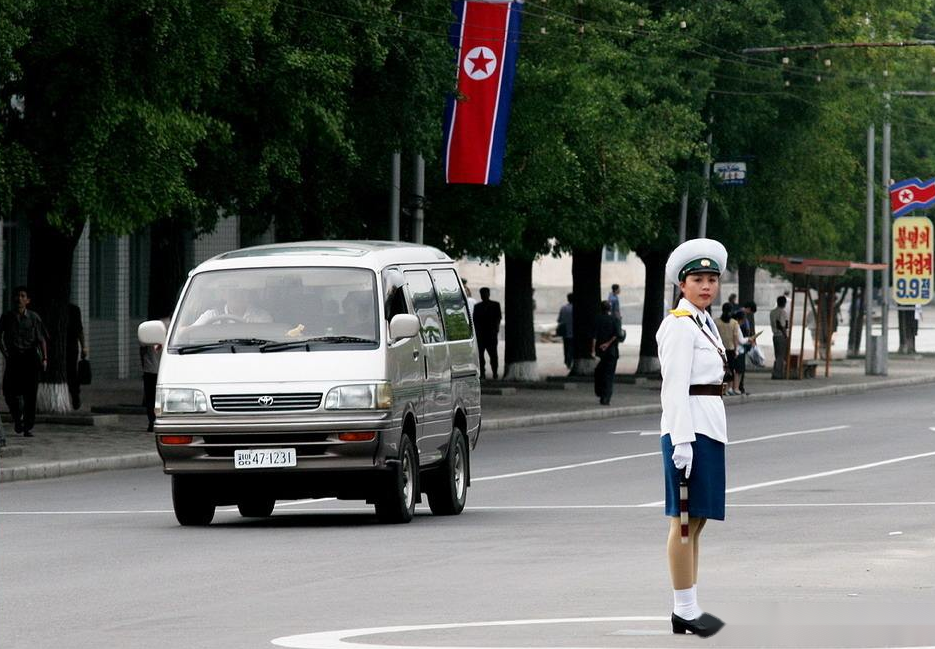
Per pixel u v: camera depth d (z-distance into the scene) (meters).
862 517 52.19
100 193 79.56
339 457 49.53
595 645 28.67
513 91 106.06
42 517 54.09
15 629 31.56
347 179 99.81
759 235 143.38
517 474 69.75
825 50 141.50
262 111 87.88
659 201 120.88
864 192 161.50
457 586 37.09
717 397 29.75
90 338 132.50
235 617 32.88
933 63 167.50
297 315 51.47
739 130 137.00
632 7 114.56
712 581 37.75
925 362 187.88
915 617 31.95
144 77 80.06
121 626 31.86
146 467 75.31
